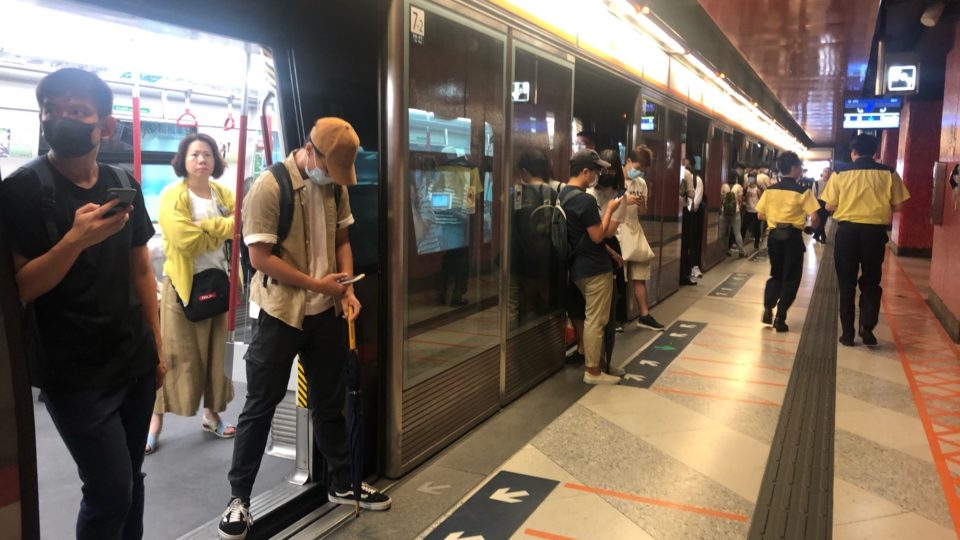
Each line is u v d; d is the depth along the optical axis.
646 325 6.69
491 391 4.15
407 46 3.12
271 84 2.99
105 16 2.55
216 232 3.46
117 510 1.98
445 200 3.57
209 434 3.88
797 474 3.41
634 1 5.25
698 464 3.51
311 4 2.93
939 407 4.43
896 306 8.12
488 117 3.94
